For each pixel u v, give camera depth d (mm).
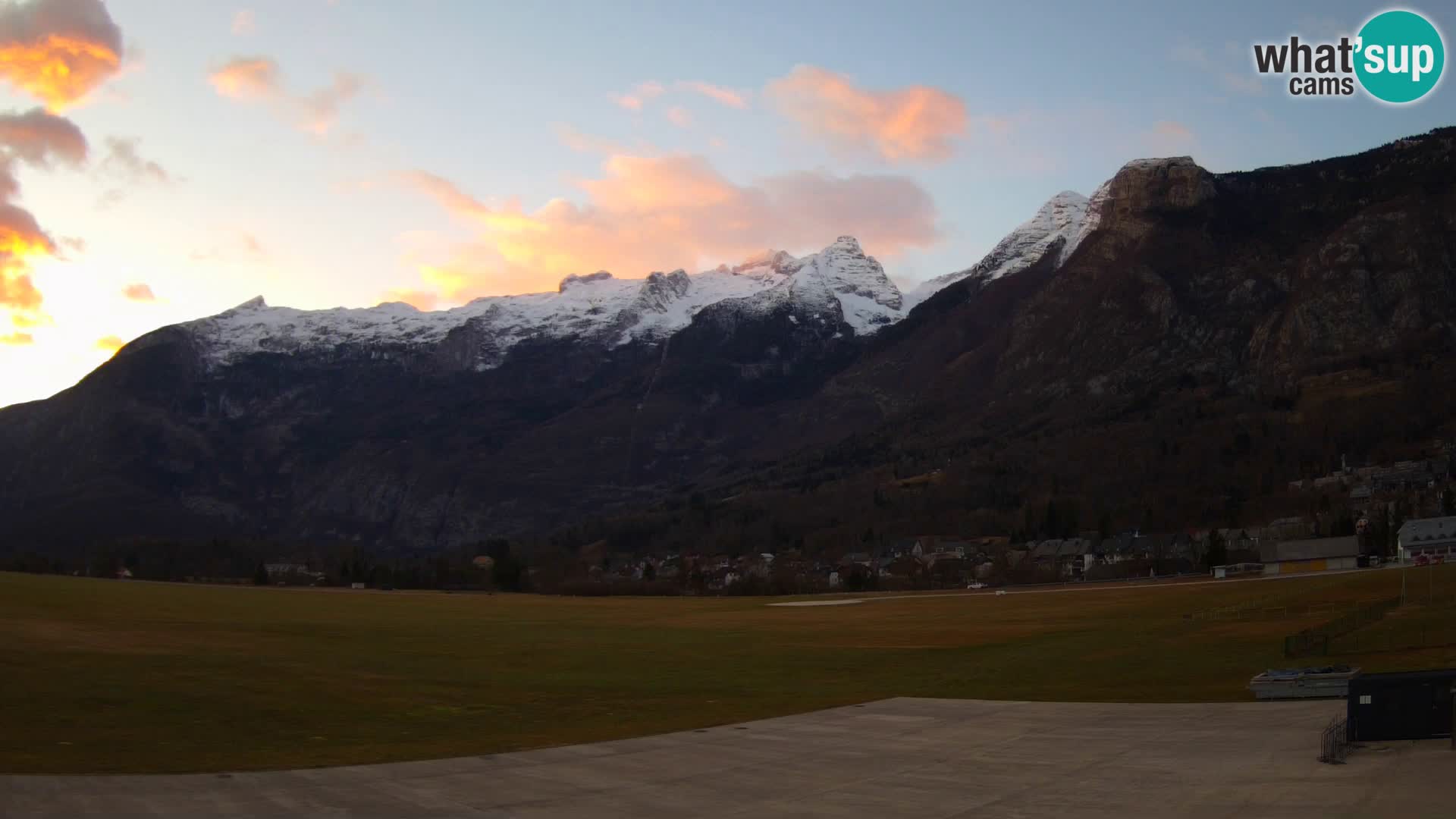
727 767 41906
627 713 55531
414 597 183000
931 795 37000
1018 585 193375
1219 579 148875
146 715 48750
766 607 151125
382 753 43969
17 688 52562
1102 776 38875
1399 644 66875
